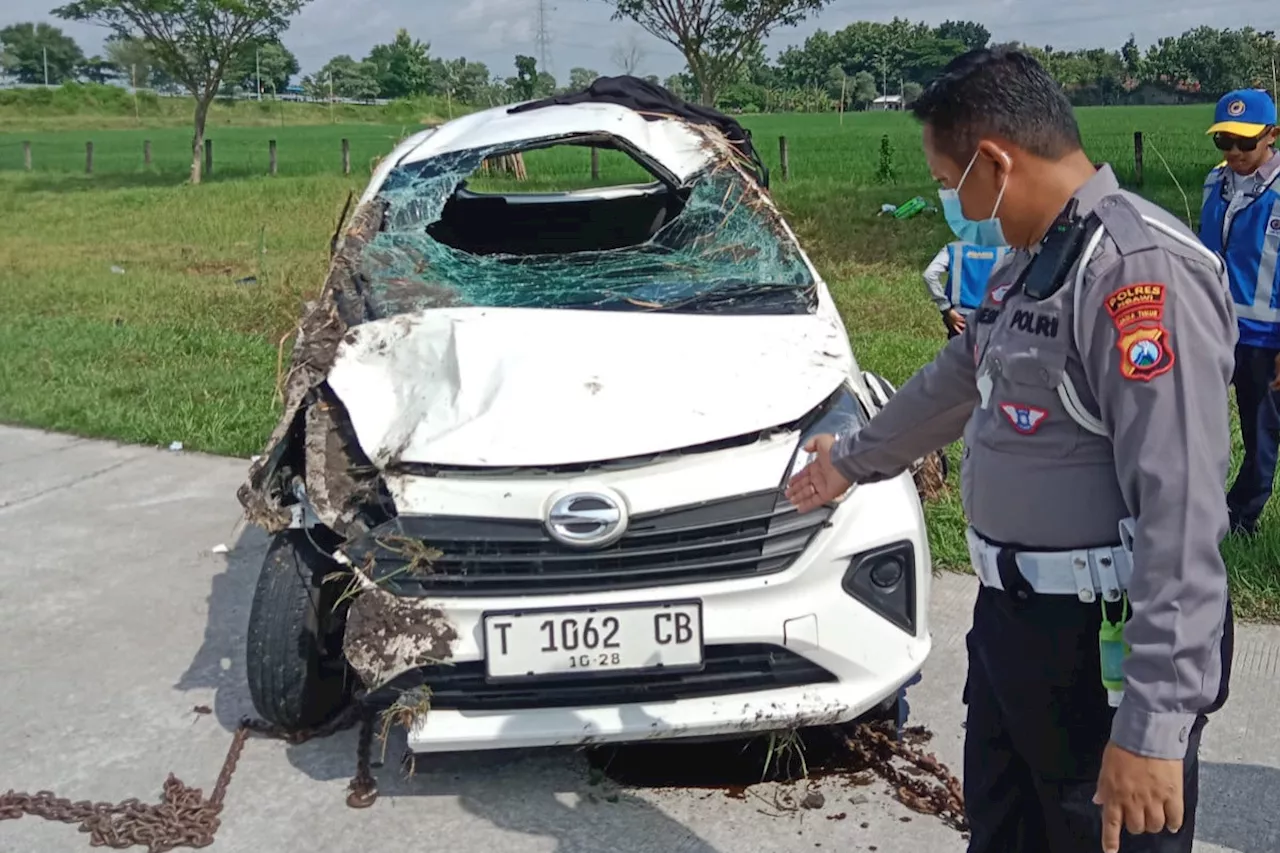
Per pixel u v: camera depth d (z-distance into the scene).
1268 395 4.43
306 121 72.38
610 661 2.82
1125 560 1.77
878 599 2.96
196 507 5.48
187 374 7.79
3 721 3.58
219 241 14.89
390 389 3.26
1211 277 1.65
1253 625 3.98
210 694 3.74
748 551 2.87
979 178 1.82
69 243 15.07
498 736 2.82
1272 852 2.80
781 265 3.94
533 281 3.85
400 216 4.20
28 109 69.19
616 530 2.81
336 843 2.96
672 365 3.22
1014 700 1.92
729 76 17.95
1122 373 1.63
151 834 2.99
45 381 7.68
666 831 2.96
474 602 2.84
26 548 5.00
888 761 3.23
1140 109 63.44
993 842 2.16
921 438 2.17
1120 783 1.67
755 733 2.90
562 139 4.36
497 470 2.90
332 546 3.26
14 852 2.95
